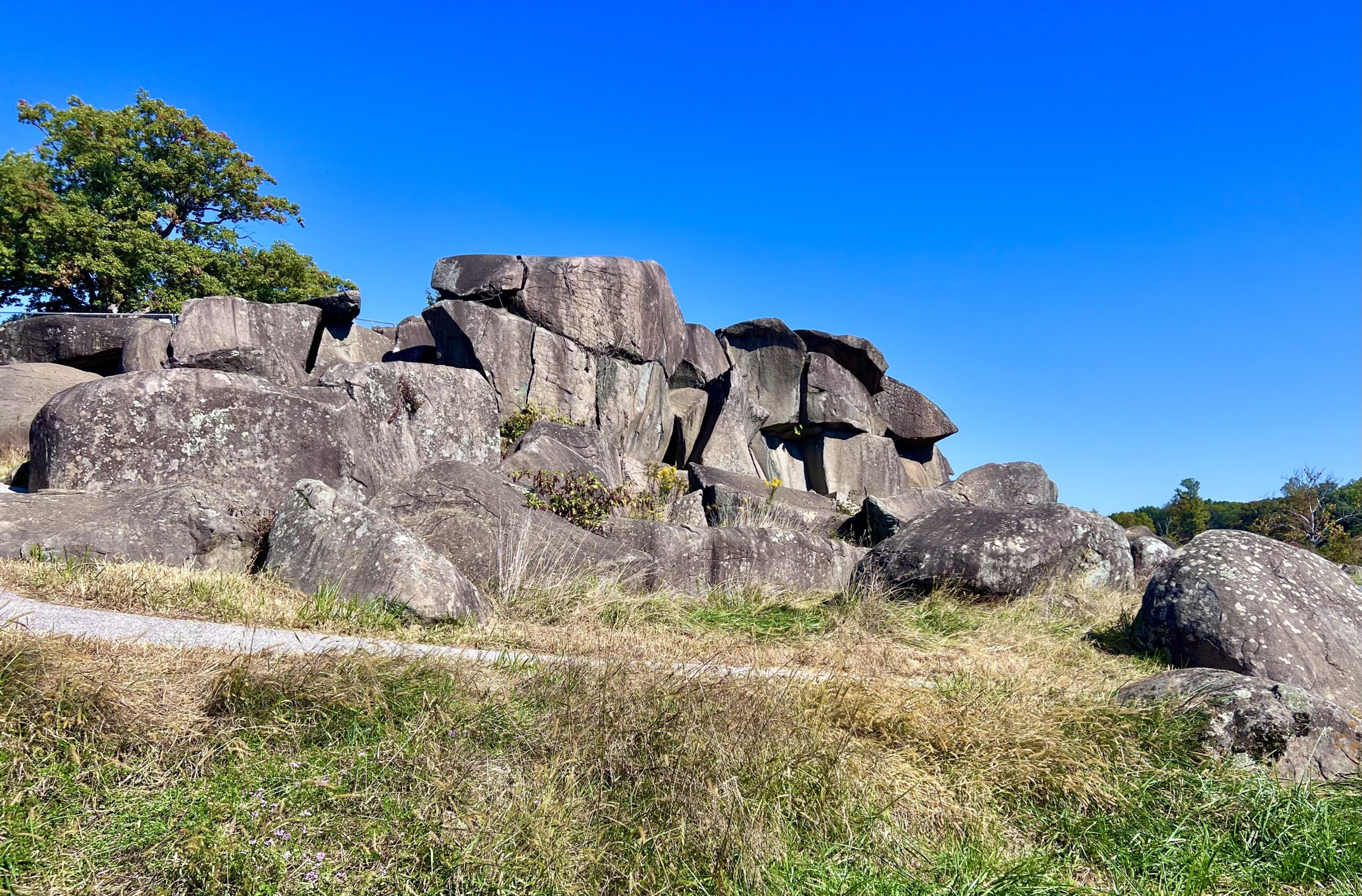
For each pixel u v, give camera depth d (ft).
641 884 11.76
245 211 109.81
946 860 12.94
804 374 67.72
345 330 54.95
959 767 15.60
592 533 32.04
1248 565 25.22
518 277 53.11
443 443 38.88
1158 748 16.53
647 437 57.06
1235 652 23.45
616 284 55.52
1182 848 13.74
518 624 24.58
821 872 12.27
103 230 92.02
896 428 73.61
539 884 11.41
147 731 12.64
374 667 15.38
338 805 12.12
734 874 12.11
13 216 86.84
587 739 14.57
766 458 63.93
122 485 28.81
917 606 30.73
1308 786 15.31
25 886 9.75
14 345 52.29
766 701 16.12
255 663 14.74
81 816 11.03
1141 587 37.68
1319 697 17.74
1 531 23.22
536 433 42.45
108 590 20.31
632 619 26.94
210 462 30.27
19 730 11.86
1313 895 12.98
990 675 21.77
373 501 29.35
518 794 13.00
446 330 51.62
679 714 15.11
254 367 37.70
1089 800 15.08
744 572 33.60
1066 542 33.12
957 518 34.60
